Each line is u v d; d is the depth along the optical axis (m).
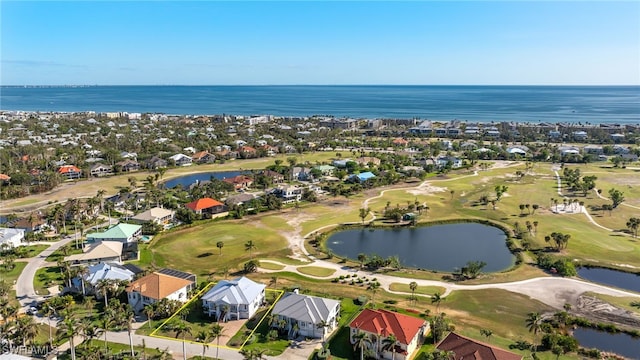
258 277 118.44
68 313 88.38
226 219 170.62
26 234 146.75
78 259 122.00
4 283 108.56
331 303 93.81
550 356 82.50
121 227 145.38
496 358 74.88
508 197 198.50
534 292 109.31
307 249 139.62
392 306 102.00
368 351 82.25
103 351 81.50
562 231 153.38
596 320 95.75
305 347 86.50
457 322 95.31
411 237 153.62
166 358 79.31
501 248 142.62
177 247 141.25
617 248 138.12
